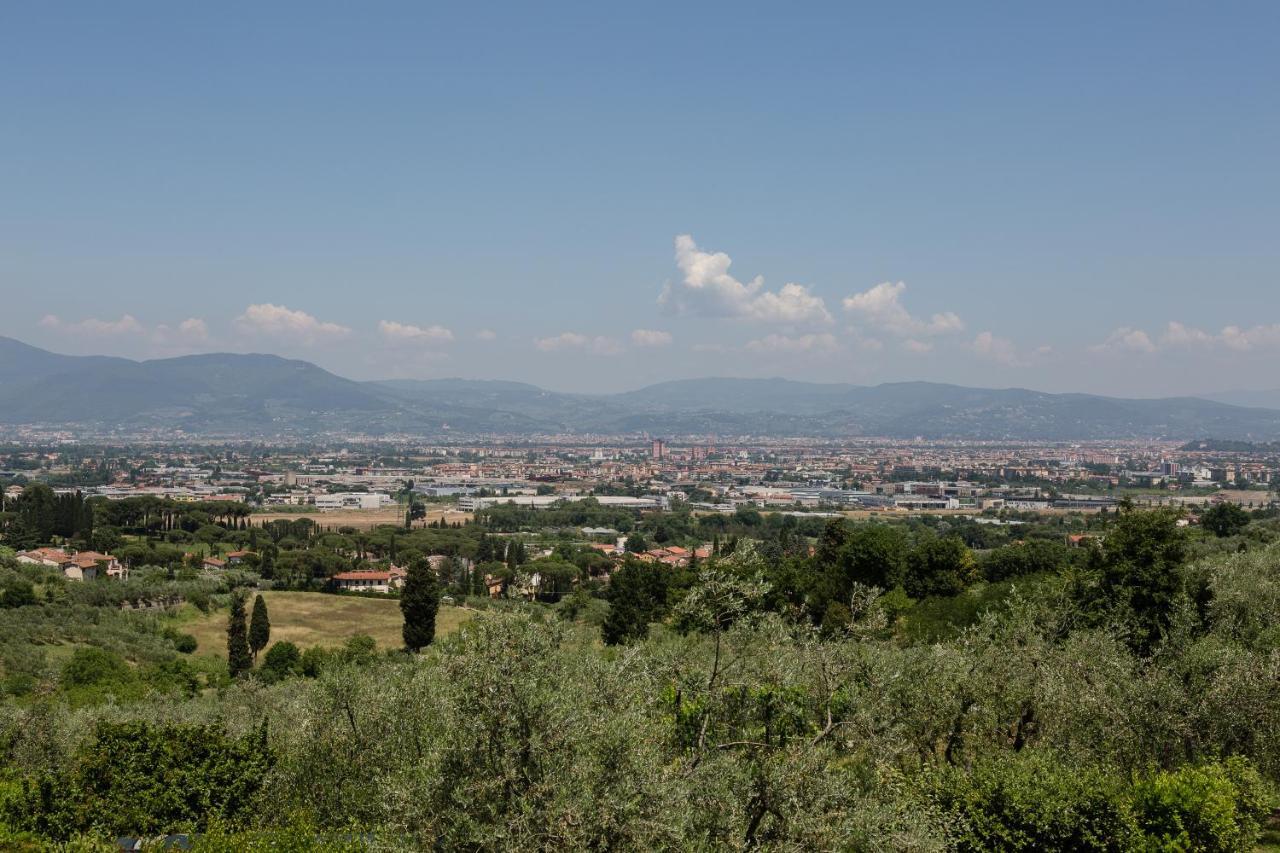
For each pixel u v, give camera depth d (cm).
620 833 1739
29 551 13150
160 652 8044
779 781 1995
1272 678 2794
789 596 7550
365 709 2769
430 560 16825
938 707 2895
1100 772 2622
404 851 1719
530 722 1731
